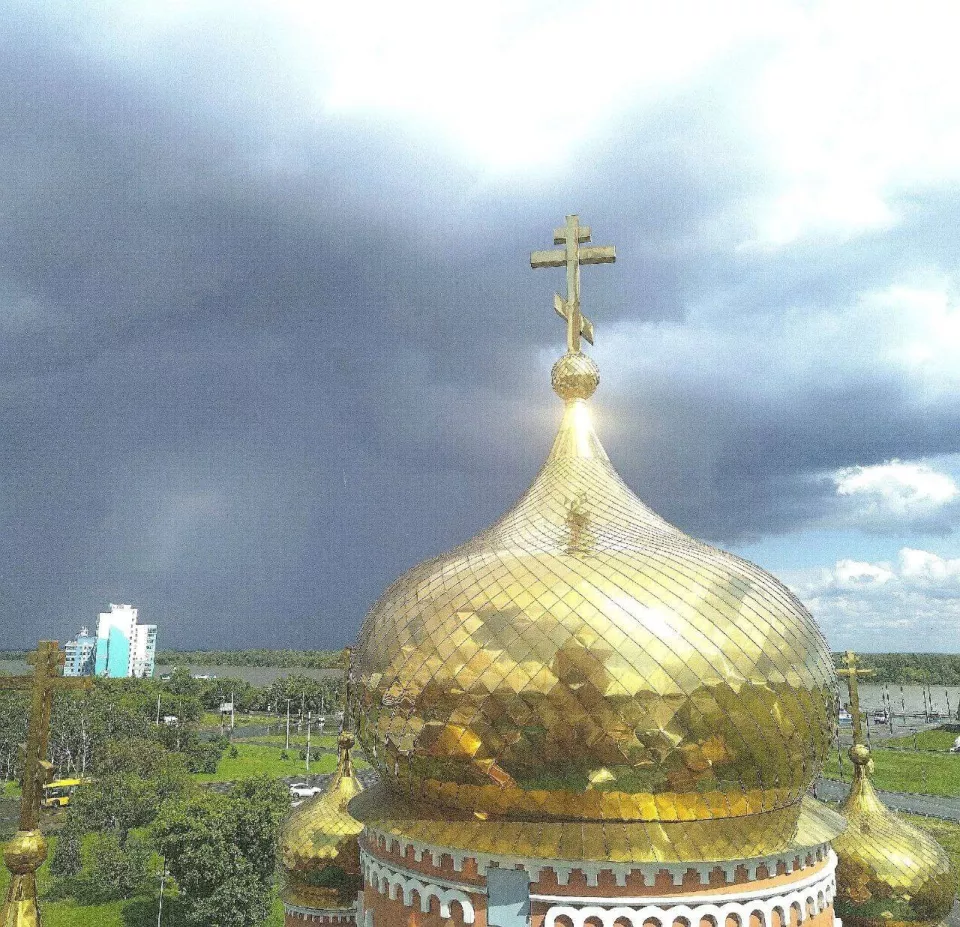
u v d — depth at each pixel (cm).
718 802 1276
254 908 4359
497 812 1292
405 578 1616
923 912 2042
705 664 1280
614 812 1257
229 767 10406
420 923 1325
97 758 8225
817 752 1412
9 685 1123
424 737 1348
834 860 1507
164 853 4484
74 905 5059
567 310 2055
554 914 1227
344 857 2306
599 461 1806
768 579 1536
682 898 1227
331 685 16050
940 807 8194
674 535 1602
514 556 1470
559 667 1265
